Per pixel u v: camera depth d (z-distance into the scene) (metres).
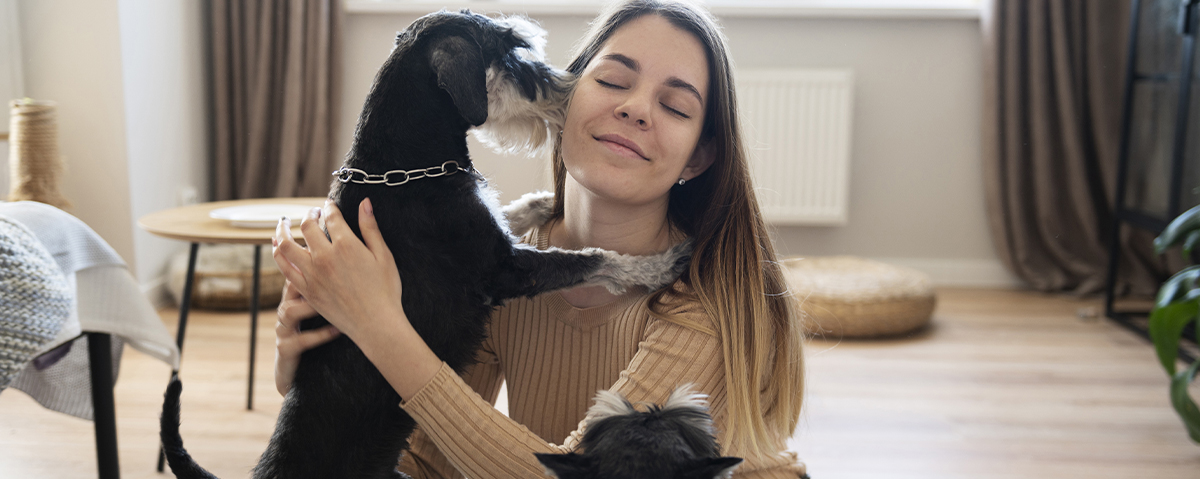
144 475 2.40
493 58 1.39
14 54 3.68
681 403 0.93
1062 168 4.61
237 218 2.24
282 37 4.42
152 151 4.01
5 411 2.84
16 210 1.76
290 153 4.47
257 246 2.81
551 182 1.67
